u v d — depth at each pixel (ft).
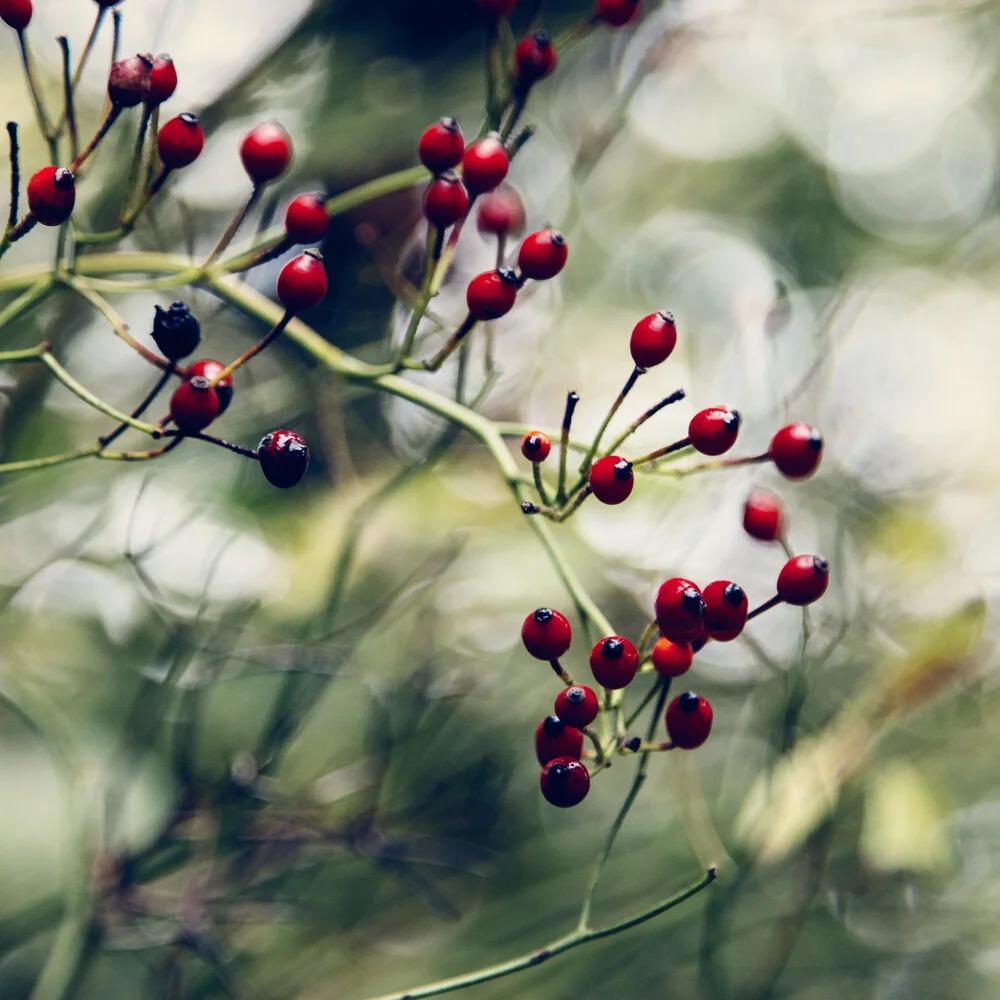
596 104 3.21
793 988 2.53
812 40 3.16
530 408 2.52
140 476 2.34
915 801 2.18
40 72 2.38
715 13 2.67
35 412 2.32
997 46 4.75
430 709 2.32
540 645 1.83
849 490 2.71
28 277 1.96
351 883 2.36
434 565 2.27
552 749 1.83
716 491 2.35
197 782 2.14
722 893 2.18
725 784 2.48
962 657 2.20
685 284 4.11
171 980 2.16
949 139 5.16
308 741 2.32
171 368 1.83
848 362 3.34
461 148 1.92
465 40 2.70
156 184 1.89
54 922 2.23
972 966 2.85
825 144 4.83
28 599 2.31
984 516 2.87
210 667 2.15
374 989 2.35
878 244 4.63
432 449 2.17
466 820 2.30
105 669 2.31
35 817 2.25
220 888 2.17
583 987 2.43
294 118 2.65
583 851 2.60
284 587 2.27
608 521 2.37
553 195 2.45
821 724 2.24
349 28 2.66
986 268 4.51
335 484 2.33
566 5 2.91
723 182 4.29
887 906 2.56
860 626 2.44
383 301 2.56
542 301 2.61
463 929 2.46
